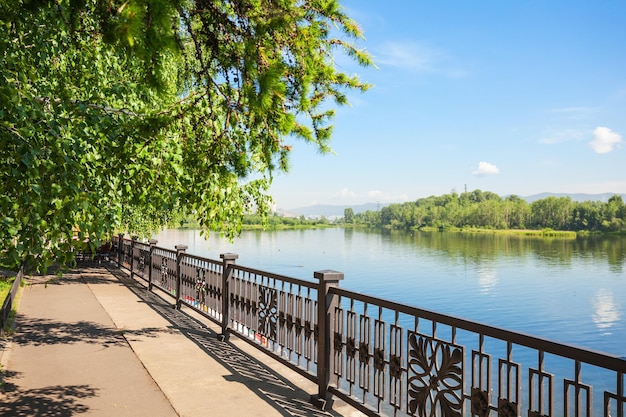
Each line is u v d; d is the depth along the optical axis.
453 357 3.04
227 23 3.04
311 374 4.54
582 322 43.81
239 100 3.25
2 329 6.73
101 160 4.48
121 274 14.15
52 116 3.94
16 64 3.94
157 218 13.18
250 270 5.94
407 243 164.25
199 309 7.76
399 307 3.51
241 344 6.44
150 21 2.42
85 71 5.97
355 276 69.81
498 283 65.69
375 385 3.74
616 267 91.88
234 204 4.18
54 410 4.12
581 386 2.35
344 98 3.70
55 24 4.05
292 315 4.99
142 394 4.55
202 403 4.33
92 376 5.05
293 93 3.29
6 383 4.79
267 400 4.43
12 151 2.92
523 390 9.86
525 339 2.59
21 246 2.89
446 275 72.75
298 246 137.75
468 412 7.61
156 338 6.71
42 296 10.18
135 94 6.34
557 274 79.75
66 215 3.01
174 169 4.23
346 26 3.42
